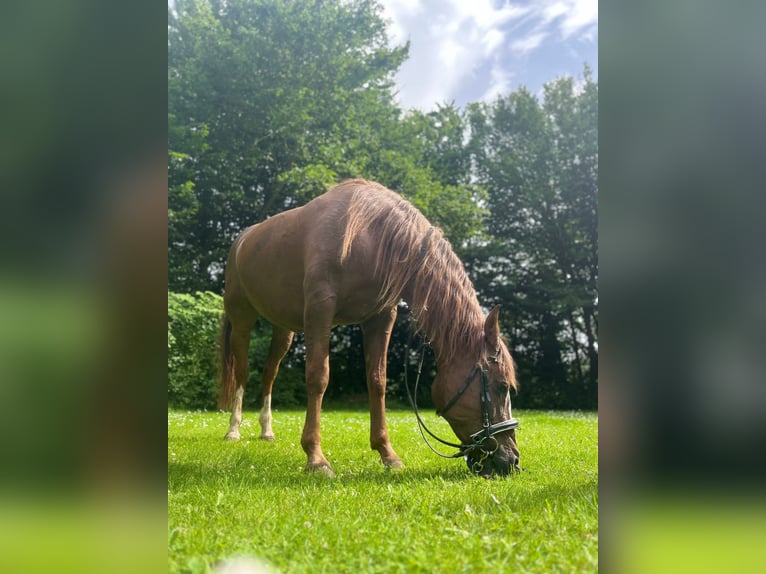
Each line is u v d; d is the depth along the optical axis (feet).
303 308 17.54
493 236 80.59
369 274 15.46
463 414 14.35
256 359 59.06
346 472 14.94
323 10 71.31
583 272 78.84
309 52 69.36
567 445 20.99
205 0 67.77
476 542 7.87
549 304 73.00
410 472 14.83
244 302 22.82
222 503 10.41
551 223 78.59
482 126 85.40
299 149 66.69
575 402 73.72
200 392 48.88
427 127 82.17
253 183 70.13
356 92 73.87
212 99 64.54
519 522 9.04
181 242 64.28
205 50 64.49
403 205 15.93
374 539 8.15
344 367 69.21
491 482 12.99
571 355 76.43
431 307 14.85
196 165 63.87
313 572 6.79
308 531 8.61
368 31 78.02
